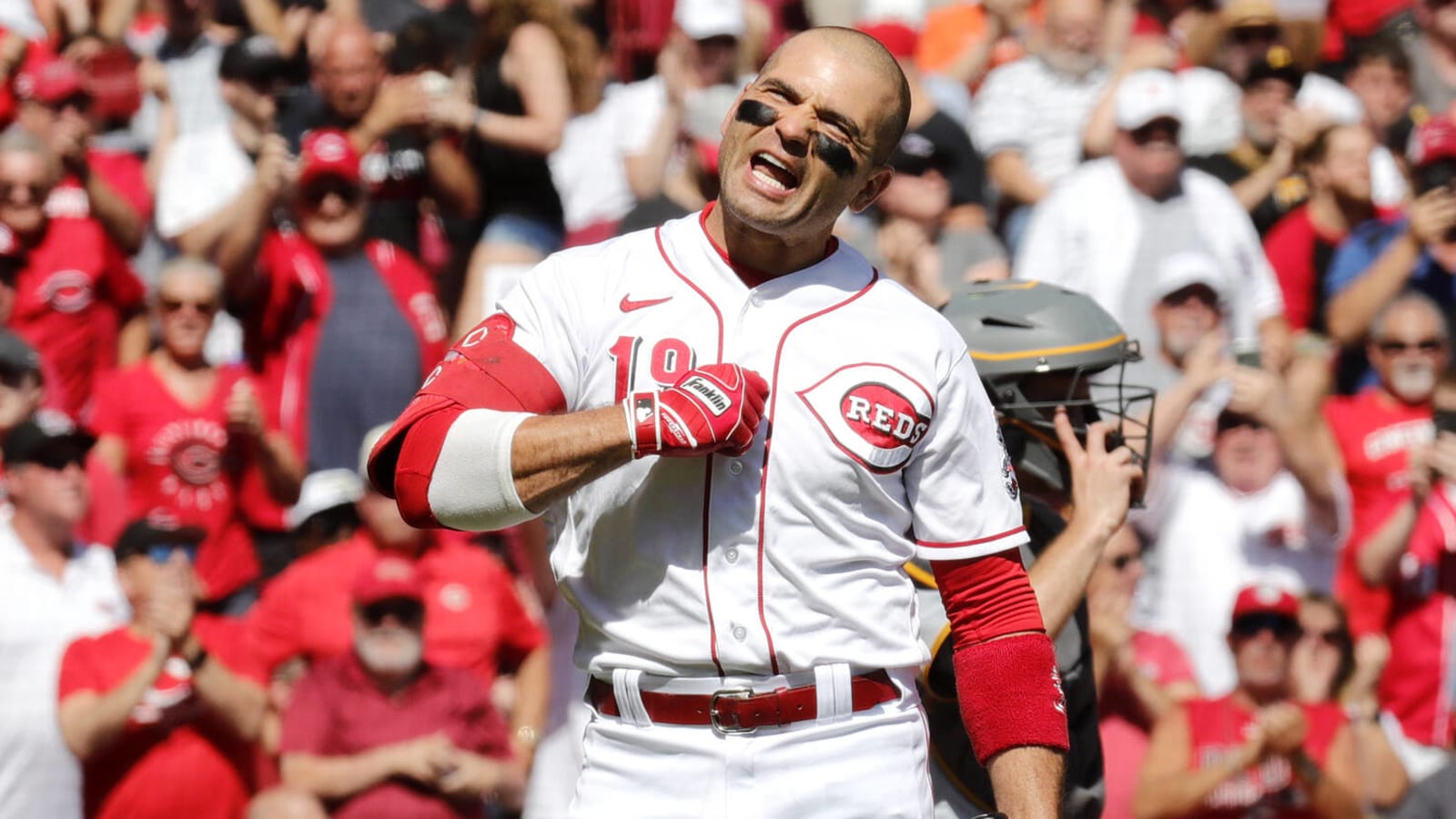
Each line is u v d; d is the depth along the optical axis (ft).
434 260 59.00
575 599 25.61
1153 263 57.06
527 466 23.35
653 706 25.00
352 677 47.55
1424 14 70.18
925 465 25.26
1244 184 63.36
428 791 47.03
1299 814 48.62
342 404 55.42
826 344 24.81
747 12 69.31
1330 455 55.52
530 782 48.93
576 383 25.41
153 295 59.41
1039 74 66.54
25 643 45.83
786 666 24.49
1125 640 49.80
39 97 58.85
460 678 48.26
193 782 46.26
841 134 24.36
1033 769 25.64
